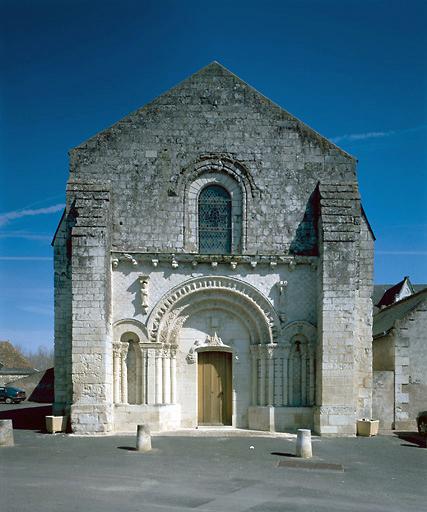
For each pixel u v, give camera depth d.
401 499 12.90
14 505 11.86
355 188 23.56
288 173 23.98
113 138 23.73
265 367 23.38
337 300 22.48
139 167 23.66
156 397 22.81
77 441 20.03
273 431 22.77
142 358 22.97
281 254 23.52
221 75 24.25
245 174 23.86
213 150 23.86
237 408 23.59
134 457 17.14
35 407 38.41
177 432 22.36
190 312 23.72
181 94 24.06
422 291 30.67
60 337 23.41
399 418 25.45
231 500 12.40
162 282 23.30
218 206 24.02
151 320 23.09
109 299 22.72
